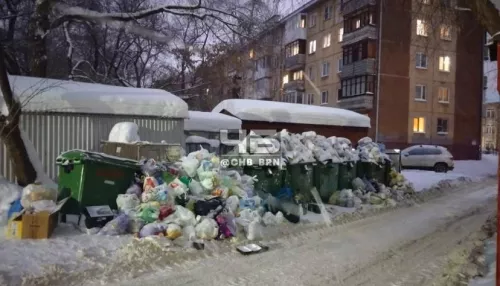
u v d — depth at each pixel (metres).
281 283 5.59
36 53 14.44
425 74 34.69
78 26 22.80
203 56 23.08
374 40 33.03
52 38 22.31
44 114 9.83
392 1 15.90
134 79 29.70
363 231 8.84
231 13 16.62
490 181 19.98
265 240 7.71
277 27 17.66
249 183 9.34
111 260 6.03
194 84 27.38
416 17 12.05
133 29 18.62
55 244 6.49
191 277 5.66
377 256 6.99
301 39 42.75
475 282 5.57
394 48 33.31
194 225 7.34
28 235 6.69
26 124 9.59
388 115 33.41
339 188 12.10
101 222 7.42
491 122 70.81
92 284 5.23
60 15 15.09
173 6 16.27
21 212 6.98
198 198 7.86
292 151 10.55
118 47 25.06
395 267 6.44
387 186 13.88
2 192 8.06
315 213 10.28
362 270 6.25
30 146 9.38
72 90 10.48
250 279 5.70
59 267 5.59
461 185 17.81
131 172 8.21
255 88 41.28
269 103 20.58
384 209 11.56
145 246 6.48
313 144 11.63
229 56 20.02
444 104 35.59
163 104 11.51
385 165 13.99
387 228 9.20
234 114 19.11
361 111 34.34
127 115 11.00
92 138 10.47
